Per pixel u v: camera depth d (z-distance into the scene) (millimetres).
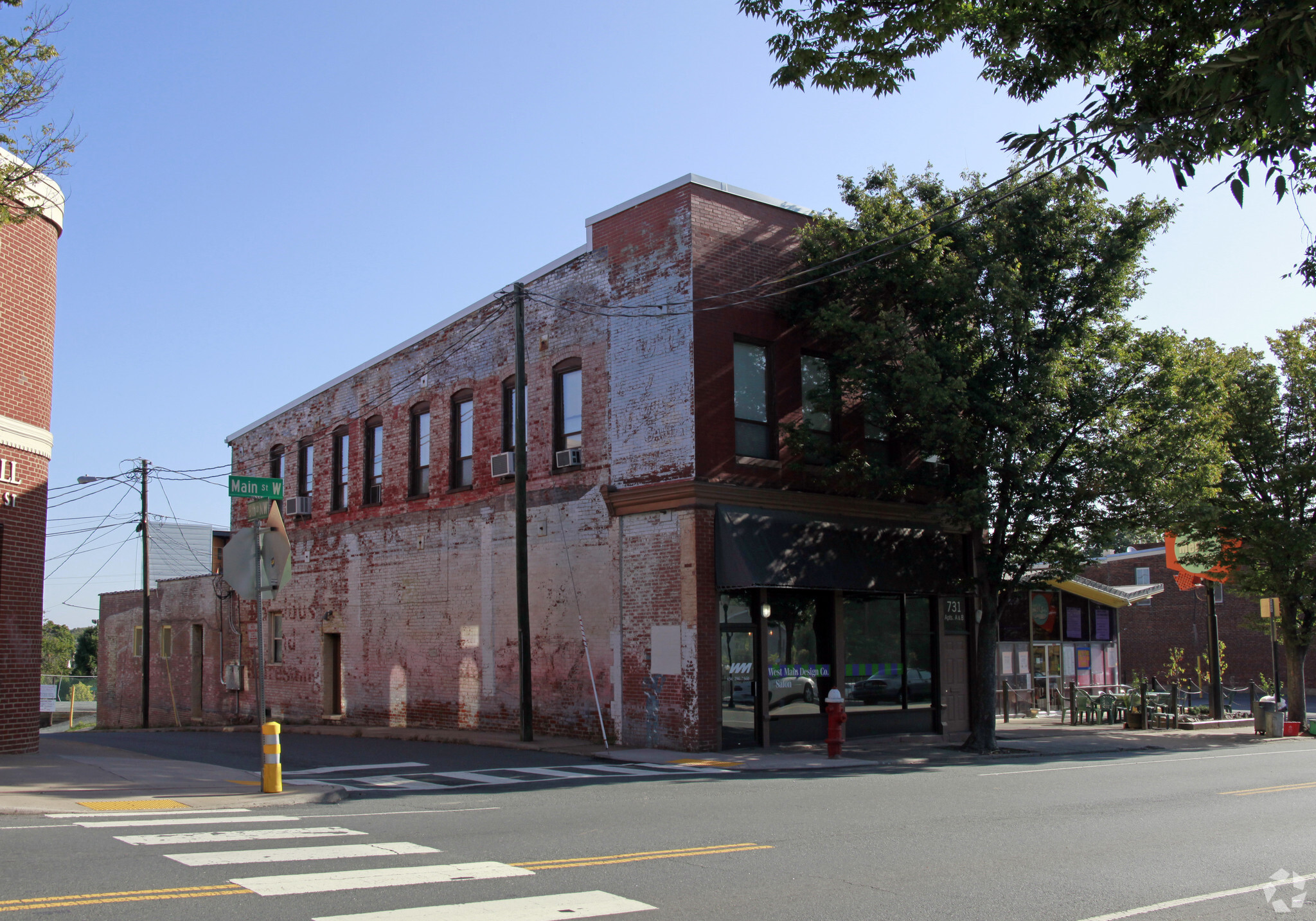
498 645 23078
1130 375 19141
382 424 28109
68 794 11695
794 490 19781
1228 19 8469
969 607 23219
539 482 22203
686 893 6914
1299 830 9969
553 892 6816
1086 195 18547
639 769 15891
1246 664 44906
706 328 19000
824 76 11703
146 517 36969
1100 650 30359
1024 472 18547
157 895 6469
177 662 37875
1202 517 20672
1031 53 10109
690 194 19141
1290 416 26375
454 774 14891
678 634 18484
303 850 8234
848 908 6582
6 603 16078
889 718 21156
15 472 16219
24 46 12016
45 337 16938
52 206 17047
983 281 18609
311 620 30203
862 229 19234
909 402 18141
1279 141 7609
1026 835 9477
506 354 23594
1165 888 7336
